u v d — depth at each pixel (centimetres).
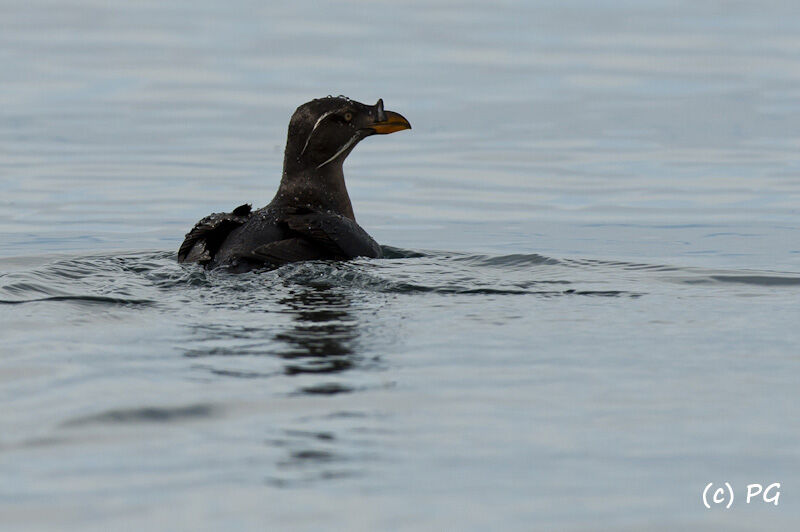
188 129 2503
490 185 2094
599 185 2089
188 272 1251
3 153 2291
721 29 3688
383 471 717
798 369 938
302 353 973
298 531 636
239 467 720
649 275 1331
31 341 1012
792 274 1337
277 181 2098
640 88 2920
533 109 2694
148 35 3559
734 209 1914
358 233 1350
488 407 837
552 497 684
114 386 880
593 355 979
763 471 723
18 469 719
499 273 1315
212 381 892
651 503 678
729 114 2652
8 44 3425
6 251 1655
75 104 2733
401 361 954
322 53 3284
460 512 661
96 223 1833
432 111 2662
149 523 645
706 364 953
